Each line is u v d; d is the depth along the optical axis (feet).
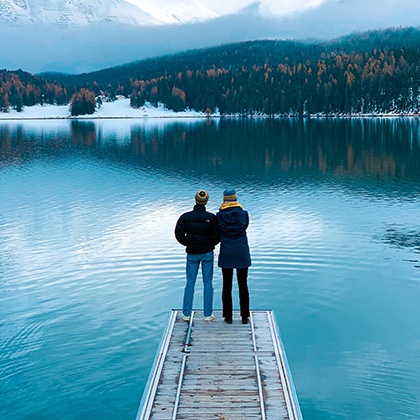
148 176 120.57
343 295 44.27
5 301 43.70
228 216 29.89
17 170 134.62
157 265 52.49
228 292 30.81
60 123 488.85
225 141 221.25
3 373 31.81
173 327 30.73
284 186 103.96
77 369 32.19
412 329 37.68
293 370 32.17
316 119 433.07
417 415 27.61
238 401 23.00
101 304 42.73
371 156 154.30
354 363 32.94
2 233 67.97
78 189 102.99
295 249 57.21
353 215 75.10
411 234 63.62
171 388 24.06
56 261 54.90
